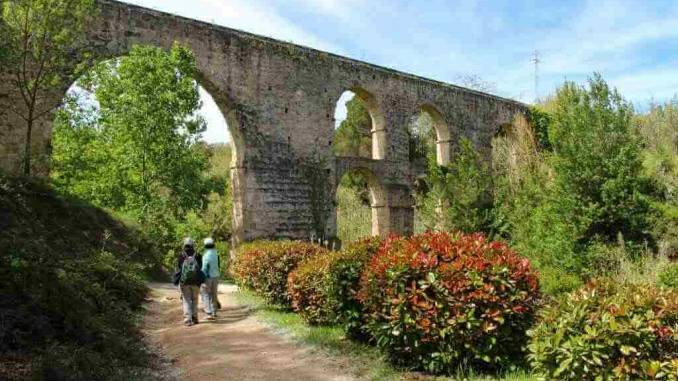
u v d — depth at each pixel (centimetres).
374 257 909
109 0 2066
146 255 2106
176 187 2014
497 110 3681
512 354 796
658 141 2958
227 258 2898
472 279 786
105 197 1958
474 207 2248
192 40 2297
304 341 1009
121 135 1914
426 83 3253
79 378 703
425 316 789
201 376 825
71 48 1961
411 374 795
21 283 898
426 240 877
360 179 4638
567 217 1952
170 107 1948
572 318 654
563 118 2139
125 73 1934
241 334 1101
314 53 2727
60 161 1967
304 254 1402
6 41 1767
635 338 609
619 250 1783
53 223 1683
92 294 1103
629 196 1925
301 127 2650
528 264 836
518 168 2611
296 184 2611
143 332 1146
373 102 2997
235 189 2473
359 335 974
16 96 1869
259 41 2517
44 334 806
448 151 3359
